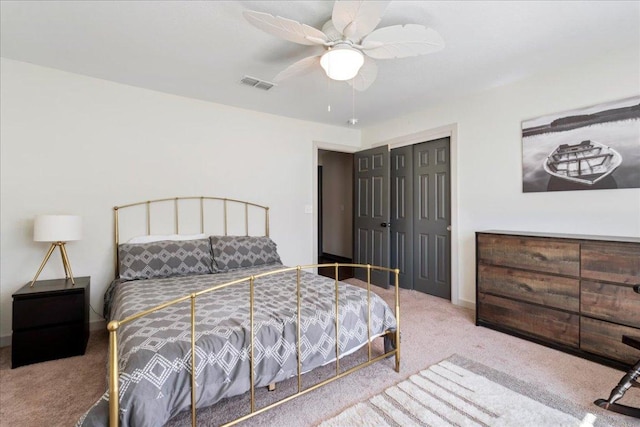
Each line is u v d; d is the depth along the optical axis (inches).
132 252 107.0
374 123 170.7
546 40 85.9
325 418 63.1
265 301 75.5
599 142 95.5
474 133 128.4
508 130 117.6
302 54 93.4
